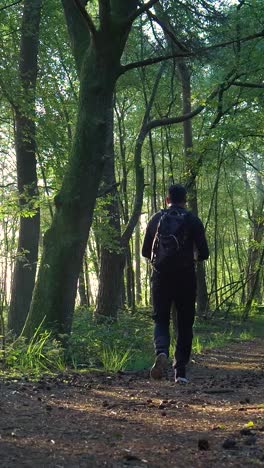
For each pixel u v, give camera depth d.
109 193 15.41
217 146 18.31
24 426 3.87
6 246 14.53
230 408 5.16
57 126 16.08
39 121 15.77
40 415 4.37
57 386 6.38
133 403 5.37
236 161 27.59
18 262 16.20
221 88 15.32
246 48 14.61
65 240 9.34
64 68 18.69
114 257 15.80
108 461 3.01
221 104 15.52
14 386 6.01
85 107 9.32
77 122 9.44
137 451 3.28
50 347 8.34
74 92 17.94
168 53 15.12
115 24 8.95
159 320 5.91
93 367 8.59
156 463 3.01
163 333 5.87
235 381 7.91
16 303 16.20
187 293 5.82
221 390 6.55
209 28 14.07
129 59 20.53
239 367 10.52
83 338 9.61
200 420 4.46
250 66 15.15
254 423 4.25
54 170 15.27
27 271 16.33
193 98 16.19
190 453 3.25
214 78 16.77
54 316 9.28
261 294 45.22
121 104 29.19
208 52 13.59
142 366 9.05
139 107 28.66
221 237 41.75
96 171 9.44
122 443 3.49
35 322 9.30
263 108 16.03
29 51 16.59
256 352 14.07
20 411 4.49
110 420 4.34
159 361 5.73
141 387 6.83
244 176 33.91
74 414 4.53
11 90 15.34
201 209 33.75
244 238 43.69
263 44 14.49
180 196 6.00
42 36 17.80
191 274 5.77
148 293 43.47
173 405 5.31
